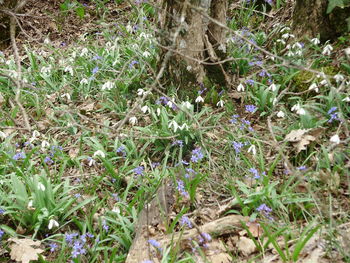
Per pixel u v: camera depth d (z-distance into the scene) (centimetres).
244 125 115
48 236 92
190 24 125
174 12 124
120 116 132
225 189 100
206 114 126
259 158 102
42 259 82
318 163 95
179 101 128
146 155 116
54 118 131
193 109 124
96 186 101
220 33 133
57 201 97
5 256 89
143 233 86
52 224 87
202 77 133
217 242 84
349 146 97
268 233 76
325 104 119
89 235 85
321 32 139
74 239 86
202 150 112
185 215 92
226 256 80
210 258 80
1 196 94
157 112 123
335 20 136
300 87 126
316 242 77
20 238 91
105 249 81
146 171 109
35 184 94
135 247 83
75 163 115
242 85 123
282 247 79
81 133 125
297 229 83
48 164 114
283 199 89
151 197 91
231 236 85
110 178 108
